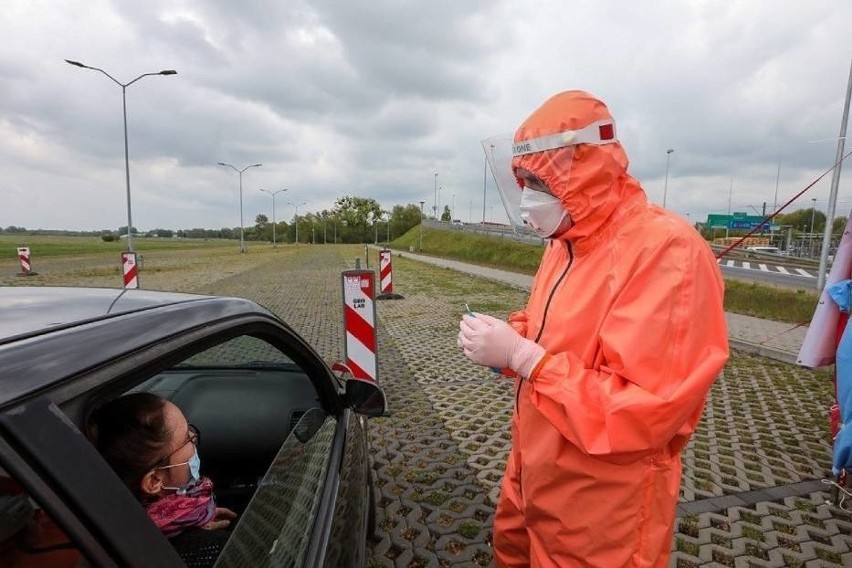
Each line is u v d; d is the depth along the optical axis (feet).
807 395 17.87
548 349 4.86
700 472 11.96
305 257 128.16
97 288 4.80
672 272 4.16
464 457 12.85
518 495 5.96
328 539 4.72
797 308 35.27
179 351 3.72
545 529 5.04
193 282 58.95
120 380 3.06
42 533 2.39
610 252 4.61
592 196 4.58
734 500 10.71
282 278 64.95
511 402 17.10
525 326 5.82
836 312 11.75
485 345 4.70
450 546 9.27
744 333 28.30
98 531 2.47
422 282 59.67
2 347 2.70
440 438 14.03
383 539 9.45
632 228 4.55
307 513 4.84
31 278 61.11
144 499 4.35
